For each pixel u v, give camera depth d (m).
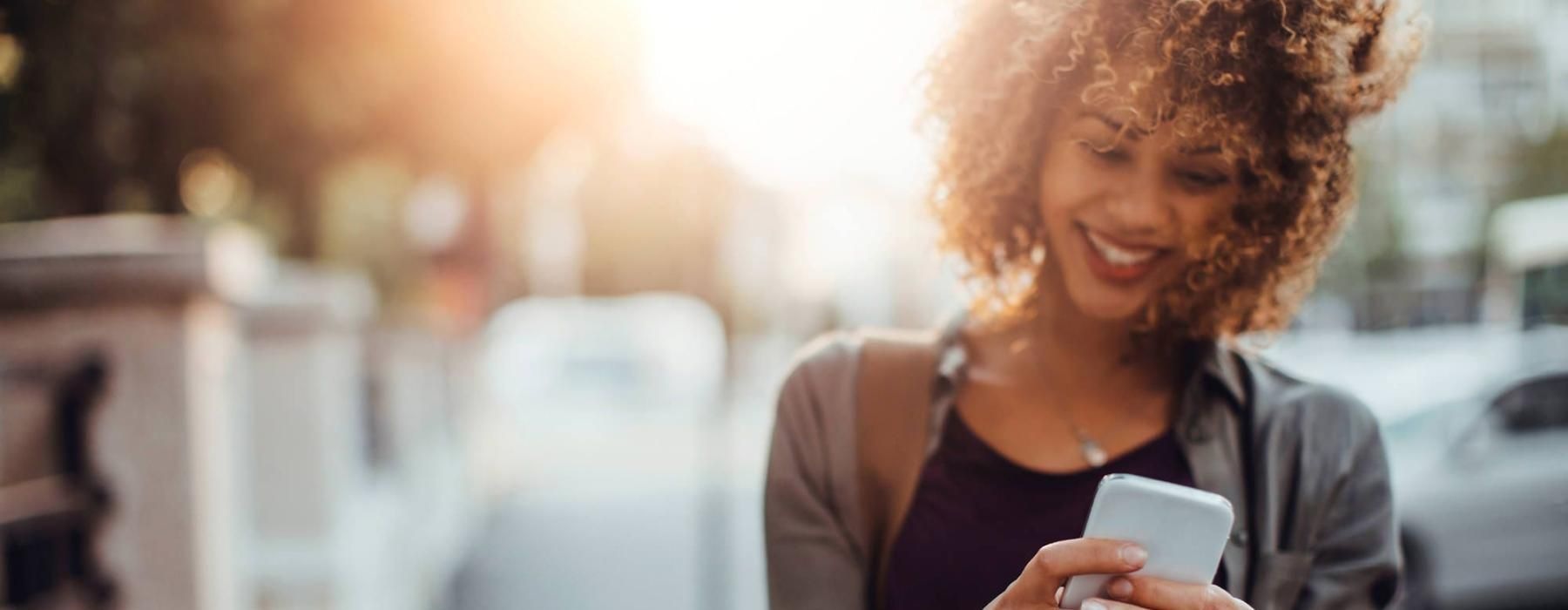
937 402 1.60
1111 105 1.47
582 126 9.13
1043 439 1.58
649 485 13.27
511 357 20.20
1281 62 1.45
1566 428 6.84
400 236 14.41
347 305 5.61
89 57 5.47
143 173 6.16
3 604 2.93
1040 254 1.68
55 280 3.04
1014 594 1.29
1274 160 1.49
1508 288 10.57
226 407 3.54
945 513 1.56
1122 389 1.60
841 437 1.62
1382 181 26.59
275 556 5.39
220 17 5.83
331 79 6.60
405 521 7.44
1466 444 6.77
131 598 3.21
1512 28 27.19
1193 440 1.55
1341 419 1.57
